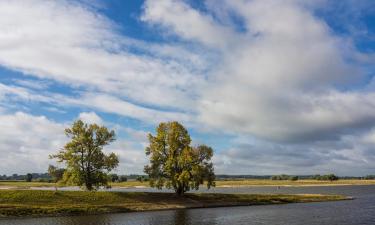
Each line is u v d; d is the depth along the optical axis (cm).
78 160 8369
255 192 15662
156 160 8988
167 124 9138
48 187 13900
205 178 9125
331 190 18412
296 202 10369
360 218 6819
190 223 6069
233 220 6444
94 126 8575
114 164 8588
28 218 6581
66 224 5875
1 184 15850
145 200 8638
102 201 8181
